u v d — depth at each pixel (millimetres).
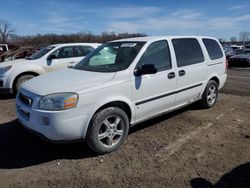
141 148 4195
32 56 9047
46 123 3559
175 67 4953
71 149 4180
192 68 5340
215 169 3564
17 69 7883
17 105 4148
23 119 3932
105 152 3988
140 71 4273
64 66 8797
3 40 68438
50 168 3650
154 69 4215
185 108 6289
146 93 4426
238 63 18438
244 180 3312
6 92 7816
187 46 5398
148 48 4598
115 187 3211
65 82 3936
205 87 5875
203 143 4375
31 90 3893
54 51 8711
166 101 4828
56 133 3553
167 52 4906
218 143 4375
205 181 3299
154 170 3559
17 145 4348
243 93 8359
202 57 5719
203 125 5195
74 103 3576
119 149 4160
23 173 3539
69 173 3520
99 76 4070
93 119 3783
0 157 3965
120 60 4504
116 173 3500
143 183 3277
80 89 3678
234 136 4664
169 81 4797
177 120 5465
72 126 3600
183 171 3523
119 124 4129
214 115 5789
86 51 9375
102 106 3914
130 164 3717
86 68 4680
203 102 6023
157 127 5086
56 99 3557
